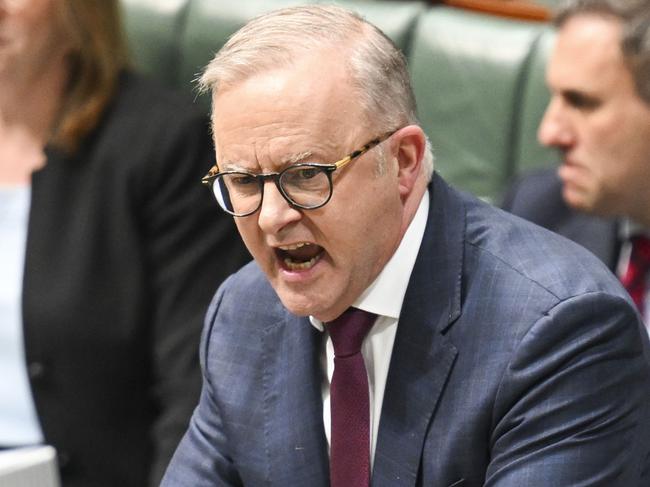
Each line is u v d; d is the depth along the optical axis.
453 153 8.38
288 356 4.70
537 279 4.32
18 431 6.80
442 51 8.38
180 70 9.29
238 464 4.73
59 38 6.87
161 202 6.79
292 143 3.95
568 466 4.16
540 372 4.19
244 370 4.77
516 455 4.21
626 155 6.55
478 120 8.28
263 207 4.02
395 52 4.20
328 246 4.11
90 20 6.88
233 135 4.02
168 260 6.80
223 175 4.11
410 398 4.38
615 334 4.24
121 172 6.79
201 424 4.93
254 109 3.97
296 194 4.02
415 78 8.45
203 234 6.84
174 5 9.27
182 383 6.64
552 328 4.20
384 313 4.43
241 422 4.73
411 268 4.44
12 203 6.86
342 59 4.04
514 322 4.27
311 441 4.59
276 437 4.64
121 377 6.77
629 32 6.32
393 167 4.20
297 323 4.70
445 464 4.32
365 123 4.05
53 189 6.84
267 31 4.05
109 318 6.71
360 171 4.07
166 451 6.52
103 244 6.77
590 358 4.19
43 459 3.33
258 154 3.99
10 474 3.27
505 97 8.19
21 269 6.77
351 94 4.02
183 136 6.86
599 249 7.09
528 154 8.15
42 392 6.74
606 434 4.22
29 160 6.98
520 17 8.63
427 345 4.38
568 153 6.70
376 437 4.50
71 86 6.98
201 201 6.83
